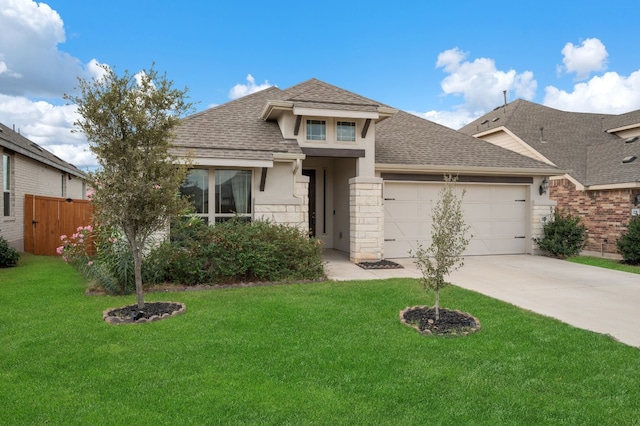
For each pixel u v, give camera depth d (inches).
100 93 217.8
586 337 202.1
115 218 227.1
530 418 129.5
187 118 446.6
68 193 788.0
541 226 528.4
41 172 618.5
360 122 446.9
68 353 175.8
